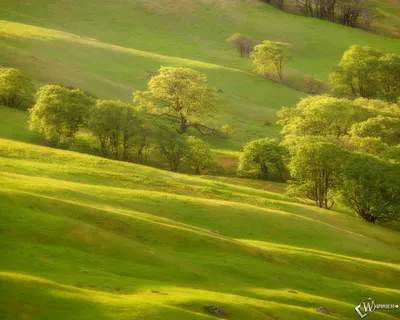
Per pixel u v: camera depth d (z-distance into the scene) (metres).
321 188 141.25
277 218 105.94
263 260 77.31
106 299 43.72
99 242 62.97
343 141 161.00
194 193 119.56
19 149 129.38
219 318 46.94
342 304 66.50
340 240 103.00
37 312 39.16
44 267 51.03
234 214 102.25
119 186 112.25
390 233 120.69
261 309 54.75
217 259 72.12
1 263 49.41
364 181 130.38
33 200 69.00
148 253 64.31
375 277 85.06
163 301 47.34
